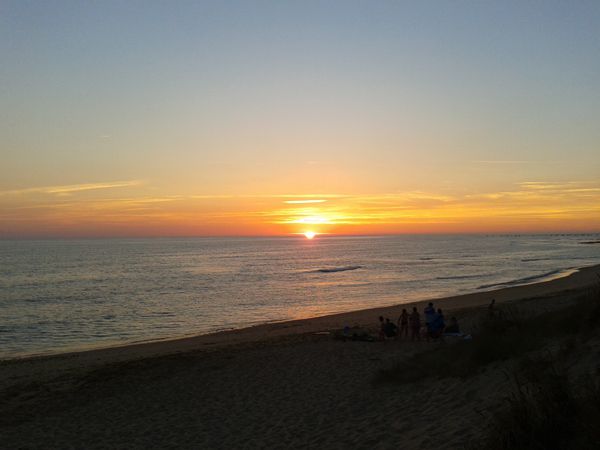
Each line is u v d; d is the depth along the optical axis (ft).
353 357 57.82
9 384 55.72
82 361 70.85
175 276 239.50
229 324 116.37
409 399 35.12
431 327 68.39
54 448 36.24
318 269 274.57
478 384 32.71
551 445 19.49
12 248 654.53
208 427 37.73
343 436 31.04
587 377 24.36
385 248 588.09
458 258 361.71
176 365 59.77
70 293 175.73
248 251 539.29
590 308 36.86
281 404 41.32
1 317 128.47
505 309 81.46
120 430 39.09
